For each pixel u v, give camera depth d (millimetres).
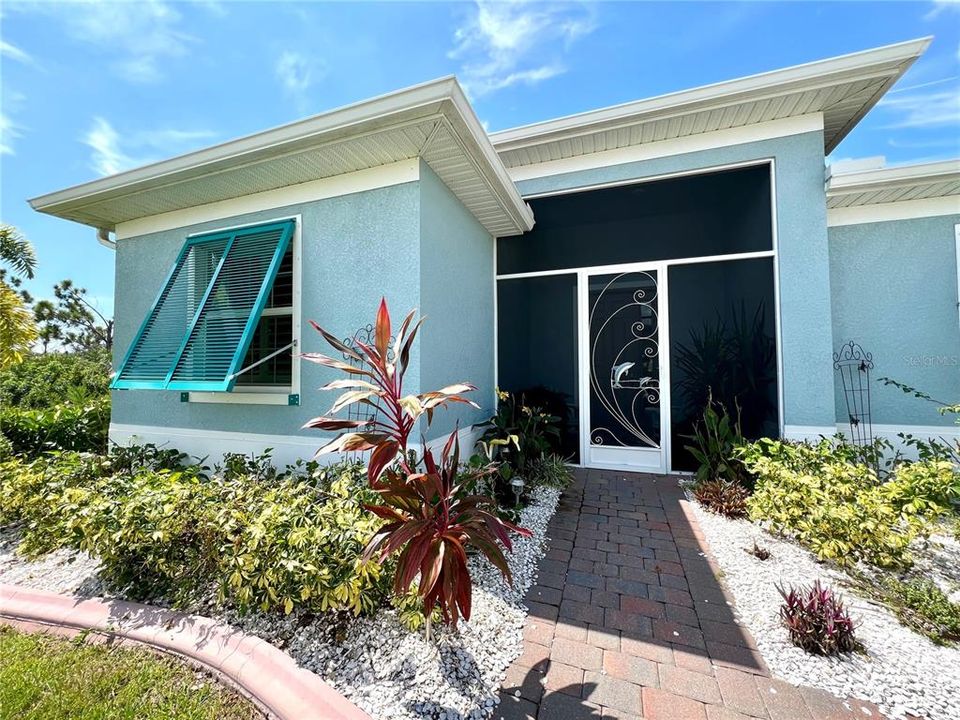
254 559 2586
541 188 6738
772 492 3729
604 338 6551
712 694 2139
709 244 5996
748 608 2848
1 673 2342
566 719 1996
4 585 3223
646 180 6266
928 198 5715
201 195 5242
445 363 4953
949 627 2500
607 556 3654
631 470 6355
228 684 2258
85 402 8711
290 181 4875
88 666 2395
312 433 4754
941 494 3291
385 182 4473
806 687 2168
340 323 4656
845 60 4699
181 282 5266
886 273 5836
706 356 5996
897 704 2055
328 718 1969
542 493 5223
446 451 2518
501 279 7129
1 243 7809
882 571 3244
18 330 6438
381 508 2287
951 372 5574
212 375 4355
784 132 5543
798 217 5441
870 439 5797
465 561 2244
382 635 2514
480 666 2307
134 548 2959
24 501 3867
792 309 5422
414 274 4320
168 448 5602
